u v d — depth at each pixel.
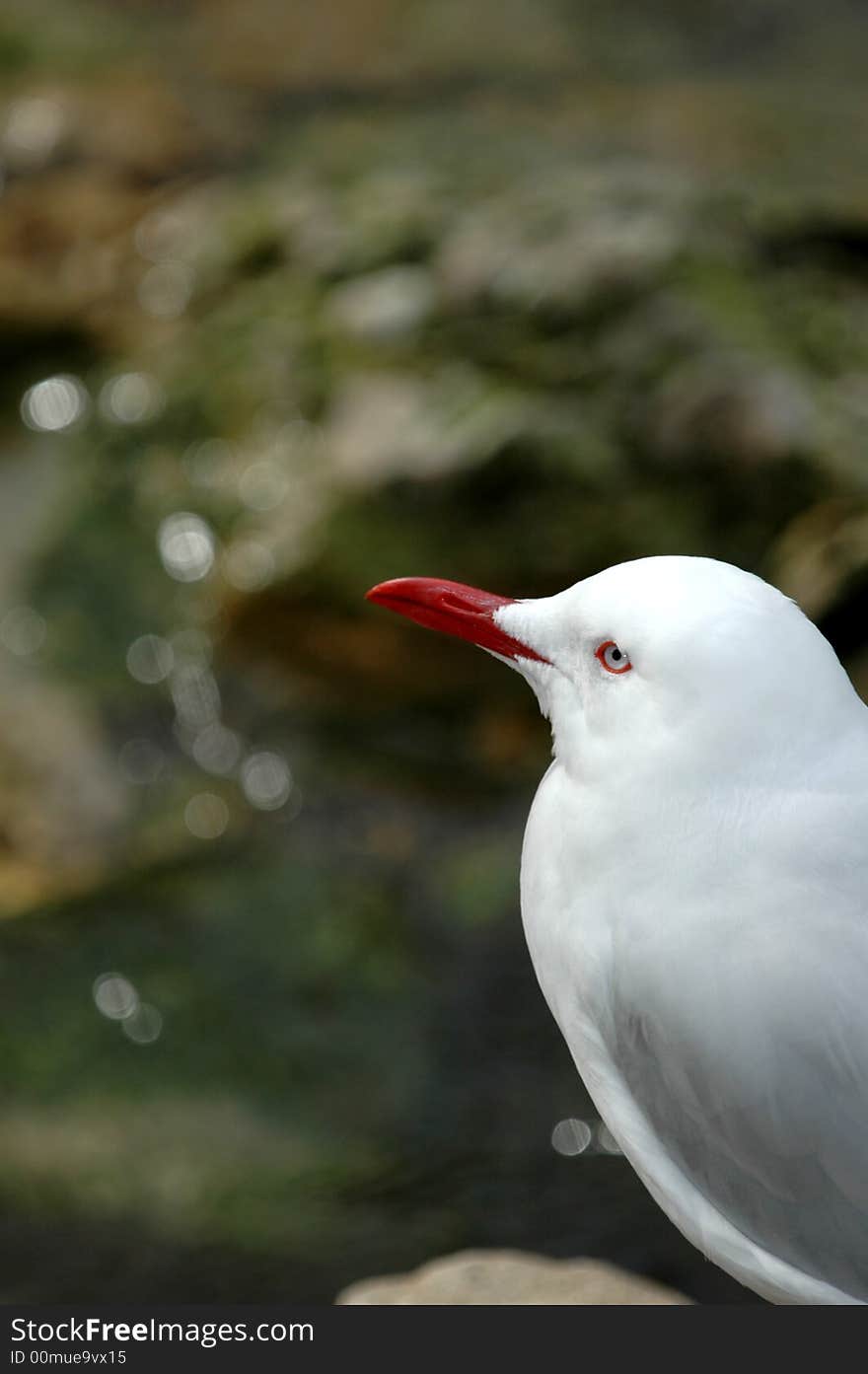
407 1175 8.30
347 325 12.80
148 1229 7.93
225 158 16.16
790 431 11.15
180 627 12.11
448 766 11.11
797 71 18.44
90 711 11.54
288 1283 7.64
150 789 11.07
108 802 10.94
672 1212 4.86
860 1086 4.36
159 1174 8.27
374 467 11.51
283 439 12.62
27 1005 9.31
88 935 9.80
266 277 13.91
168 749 11.37
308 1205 8.12
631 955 4.58
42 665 11.88
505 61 18.55
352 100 17.67
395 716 11.45
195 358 13.58
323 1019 9.25
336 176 15.36
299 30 18.98
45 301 14.41
